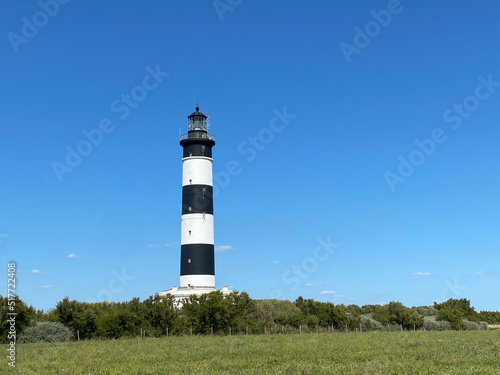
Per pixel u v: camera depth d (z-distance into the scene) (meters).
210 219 95.31
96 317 81.00
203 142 96.75
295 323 99.31
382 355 43.78
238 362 39.56
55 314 81.94
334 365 37.22
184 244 94.50
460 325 119.00
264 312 101.50
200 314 88.31
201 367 36.94
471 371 33.50
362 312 125.06
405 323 113.38
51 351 53.28
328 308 106.44
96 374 34.88
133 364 39.62
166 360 42.62
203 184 95.69
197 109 100.00
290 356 43.47
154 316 85.06
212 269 94.69
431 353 45.28
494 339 65.88
